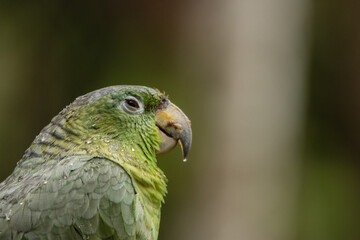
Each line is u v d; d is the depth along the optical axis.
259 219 13.04
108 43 16.47
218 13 13.30
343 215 16.52
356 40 18.09
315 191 16.91
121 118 6.30
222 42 13.27
